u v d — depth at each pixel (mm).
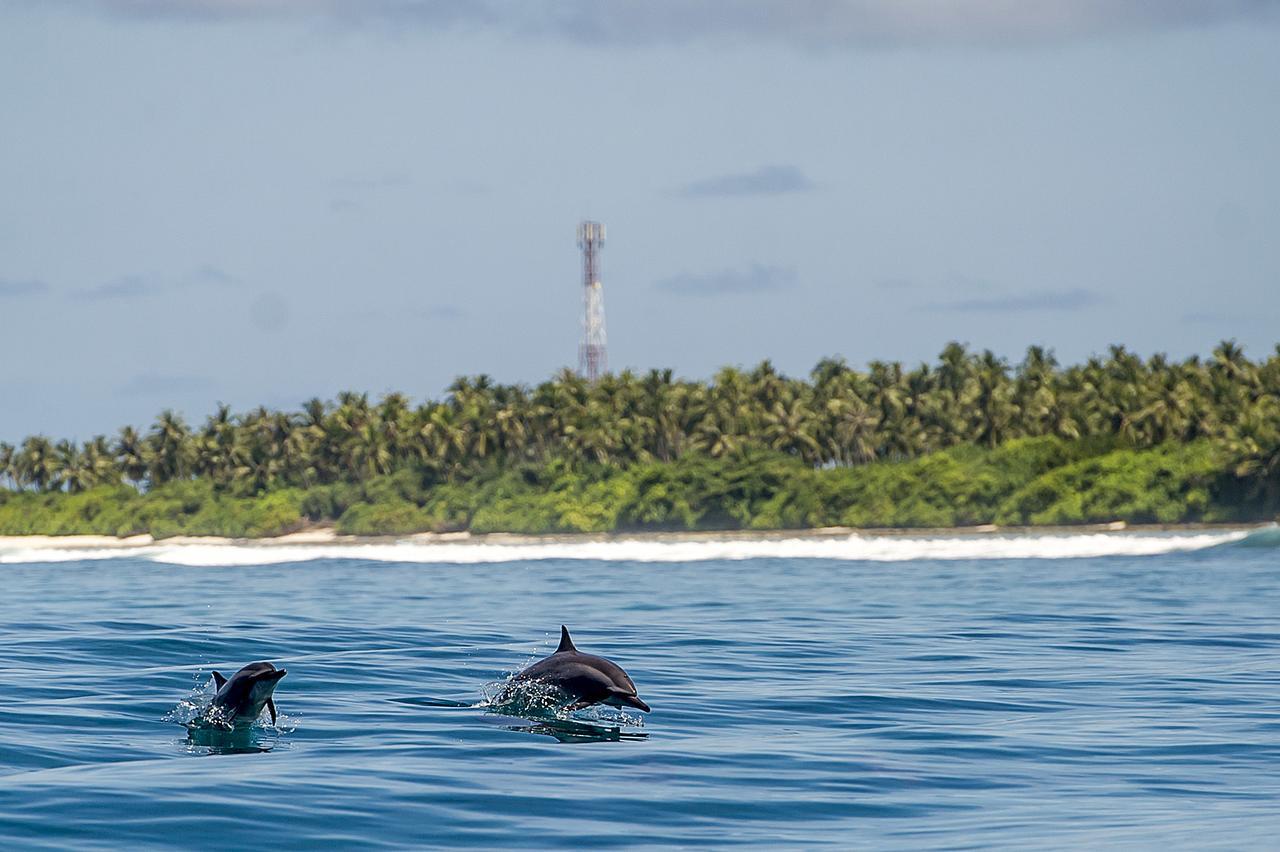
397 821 35844
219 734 48344
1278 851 33000
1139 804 38469
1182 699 57469
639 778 41281
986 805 38344
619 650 74938
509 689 54656
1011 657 72125
